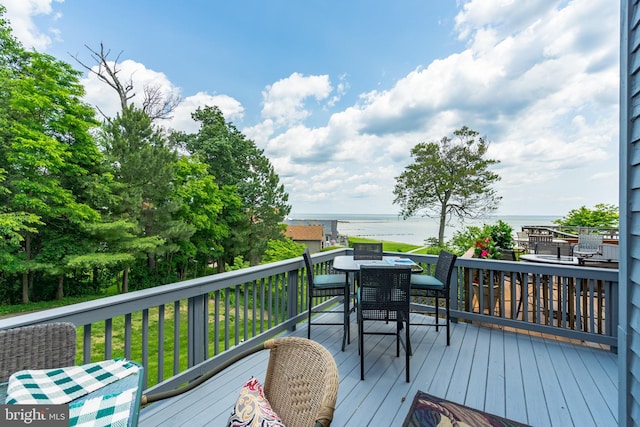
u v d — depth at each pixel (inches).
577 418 75.0
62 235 380.2
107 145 400.5
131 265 425.4
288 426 40.6
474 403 80.8
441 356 108.3
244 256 590.2
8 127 321.4
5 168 338.6
